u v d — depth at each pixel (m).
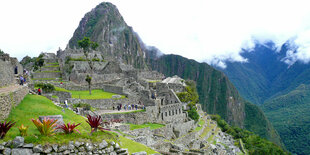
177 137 60.00
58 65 111.31
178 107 70.25
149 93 66.31
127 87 73.62
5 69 30.28
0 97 20.19
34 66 104.31
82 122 28.78
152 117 58.88
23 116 23.02
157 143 41.94
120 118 50.66
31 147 16.53
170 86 95.75
